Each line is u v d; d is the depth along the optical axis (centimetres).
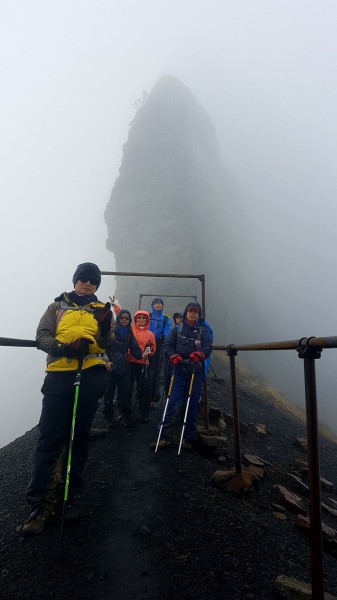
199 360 520
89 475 439
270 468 590
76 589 247
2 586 245
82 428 324
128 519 342
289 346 255
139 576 264
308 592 242
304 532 371
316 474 225
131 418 704
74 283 349
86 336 309
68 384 315
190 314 554
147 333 683
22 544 290
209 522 343
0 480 459
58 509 325
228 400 1115
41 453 310
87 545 295
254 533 335
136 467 471
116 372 638
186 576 265
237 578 266
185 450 536
